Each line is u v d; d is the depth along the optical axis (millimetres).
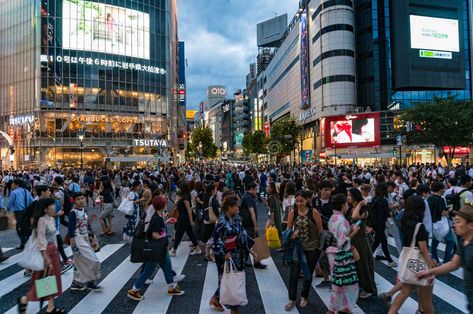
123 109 57062
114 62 56625
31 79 54000
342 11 59906
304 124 71438
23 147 54312
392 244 10172
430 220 6707
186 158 109750
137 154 57281
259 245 7621
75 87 54219
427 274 3938
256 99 125750
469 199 8102
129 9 58188
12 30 56844
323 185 7207
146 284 6934
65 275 7547
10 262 8664
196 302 5965
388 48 59781
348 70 59844
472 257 3451
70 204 10227
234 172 24312
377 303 5777
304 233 5695
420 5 59156
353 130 57594
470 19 62031
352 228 5602
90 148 54594
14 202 9953
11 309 5773
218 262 5496
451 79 59812
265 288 6641
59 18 53844
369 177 18062
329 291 6414
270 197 9109
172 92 65750
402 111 45312
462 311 5438
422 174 19797
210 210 8430
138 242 6051
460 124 37594
